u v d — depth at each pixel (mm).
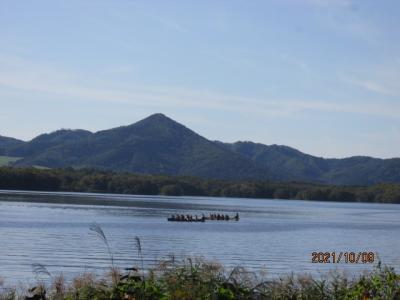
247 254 54812
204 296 12297
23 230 74938
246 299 12781
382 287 13406
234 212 164625
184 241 68938
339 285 14164
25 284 24141
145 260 44062
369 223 132625
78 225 85875
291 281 14250
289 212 180750
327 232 97500
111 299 12234
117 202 183500
